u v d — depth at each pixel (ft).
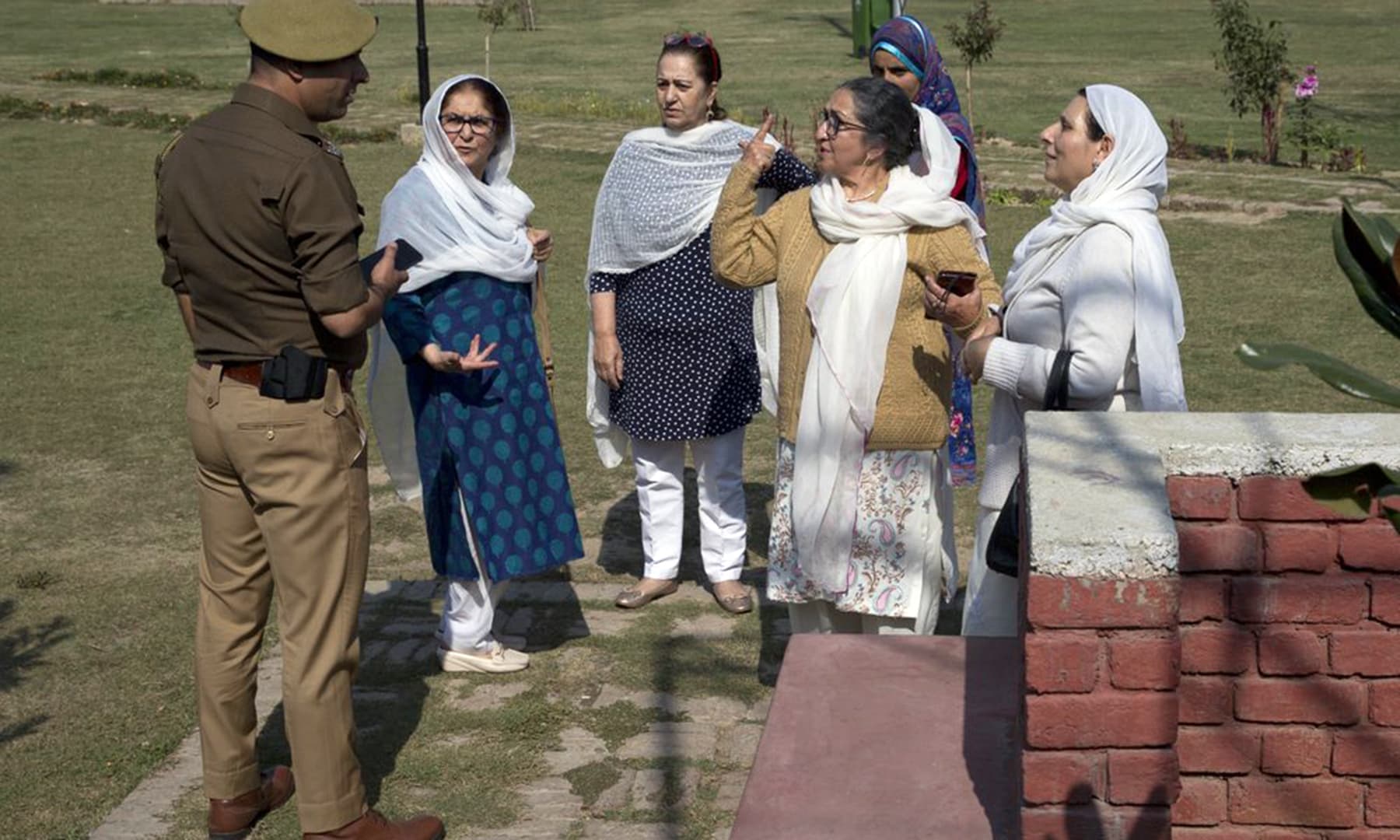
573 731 15.55
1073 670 9.07
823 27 111.96
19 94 70.08
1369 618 10.12
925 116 15.03
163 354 31.14
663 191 17.93
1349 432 10.41
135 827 13.74
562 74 84.43
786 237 15.14
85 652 17.54
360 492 12.67
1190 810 10.50
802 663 12.00
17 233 42.91
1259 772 10.39
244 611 13.21
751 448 25.70
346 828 12.89
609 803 14.08
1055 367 12.73
